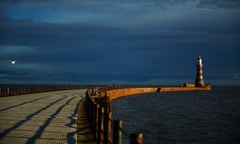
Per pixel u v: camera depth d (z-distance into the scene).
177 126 35.38
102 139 11.76
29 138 13.48
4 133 14.68
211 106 72.19
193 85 167.00
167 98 102.44
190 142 26.36
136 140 6.05
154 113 50.38
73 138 13.70
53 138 13.59
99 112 12.15
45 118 20.62
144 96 112.12
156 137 27.52
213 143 26.45
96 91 52.78
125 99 86.56
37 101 37.09
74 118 20.81
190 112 55.22
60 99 41.59
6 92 50.62
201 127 35.50
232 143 26.73
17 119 19.94
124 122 36.66
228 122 41.16
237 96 132.38
